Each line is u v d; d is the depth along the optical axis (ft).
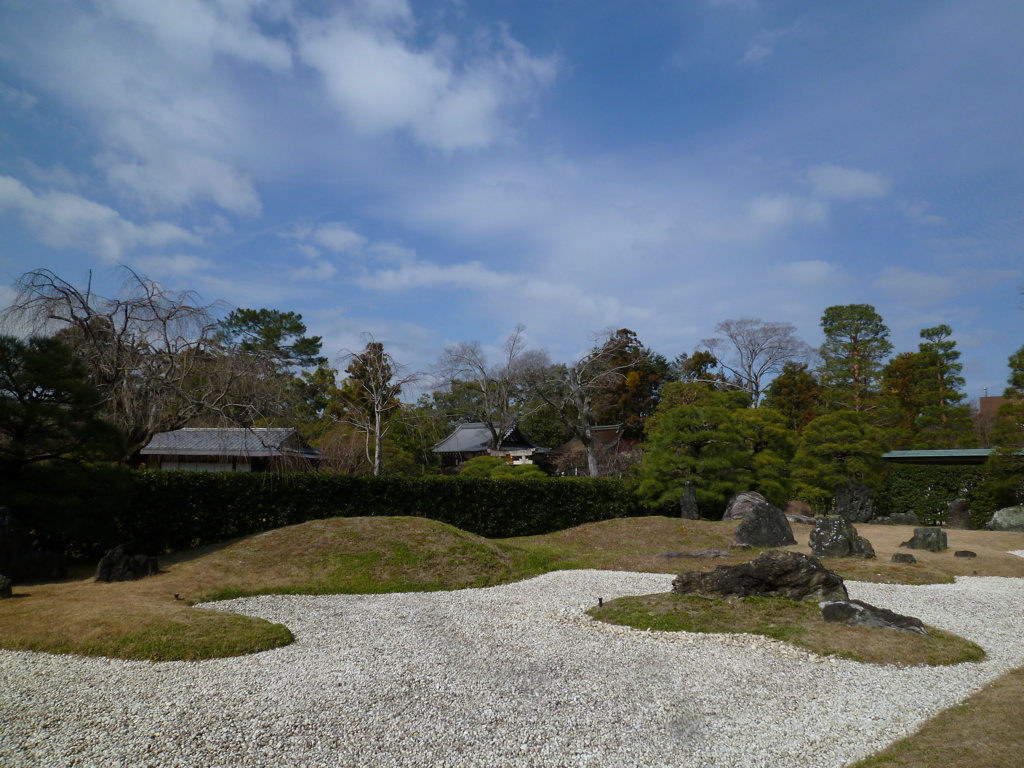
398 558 47.01
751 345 171.94
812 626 29.91
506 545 56.18
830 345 166.50
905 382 146.30
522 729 19.45
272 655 26.89
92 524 43.01
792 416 149.38
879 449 86.17
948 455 95.20
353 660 26.20
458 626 32.45
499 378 139.13
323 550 47.19
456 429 159.94
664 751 18.19
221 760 17.22
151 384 56.18
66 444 42.65
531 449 148.56
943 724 19.54
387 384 98.07
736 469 83.51
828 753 18.08
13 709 20.38
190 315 59.16
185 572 42.29
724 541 62.44
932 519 86.22
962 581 45.91
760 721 20.25
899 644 27.68
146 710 20.42
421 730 19.27
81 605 31.86
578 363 131.23
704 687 23.22
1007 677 24.31
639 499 83.05
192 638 27.66
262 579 42.42
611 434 164.14
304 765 17.06
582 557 55.36
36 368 41.06
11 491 40.06
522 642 29.25
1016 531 72.49
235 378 61.31
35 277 53.88
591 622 32.86
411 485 64.39
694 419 80.59
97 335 55.57
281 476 56.54
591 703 21.61
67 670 24.38
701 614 32.14
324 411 126.62
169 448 82.94
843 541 52.54
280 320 140.46
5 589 33.63
